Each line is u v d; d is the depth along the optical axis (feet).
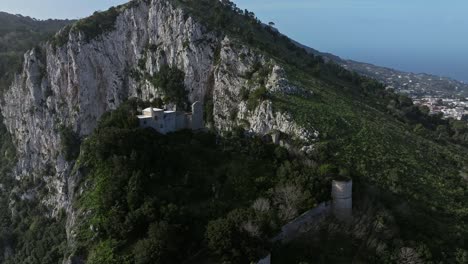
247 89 408.46
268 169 293.43
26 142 545.44
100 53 512.22
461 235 259.80
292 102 366.22
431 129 557.74
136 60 512.22
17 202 515.91
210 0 595.47
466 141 527.81
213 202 255.91
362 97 530.68
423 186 298.56
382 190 282.36
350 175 274.98
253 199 263.29
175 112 335.88
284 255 222.89
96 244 234.58
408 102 605.73
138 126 313.94
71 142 499.10
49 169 509.76
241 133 358.23
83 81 506.48
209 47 462.60
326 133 327.47
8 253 440.86
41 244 386.11
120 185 259.60
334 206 256.11
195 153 306.55
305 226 242.58
